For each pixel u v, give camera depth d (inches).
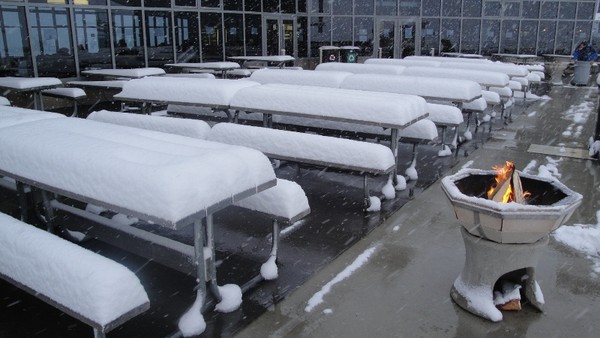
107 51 486.9
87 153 122.0
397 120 204.8
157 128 228.1
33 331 126.4
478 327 128.0
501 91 418.3
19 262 111.6
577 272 157.0
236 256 167.9
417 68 397.4
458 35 897.5
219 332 125.2
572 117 448.1
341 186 245.4
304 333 125.3
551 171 270.7
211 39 600.7
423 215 205.0
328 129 276.8
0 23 407.5
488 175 148.9
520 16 908.0
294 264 162.2
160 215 104.3
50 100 439.2
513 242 126.2
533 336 124.2
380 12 829.2
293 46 738.8
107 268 100.7
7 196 219.3
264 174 126.6
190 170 109.9
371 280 151.9
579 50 703.1
